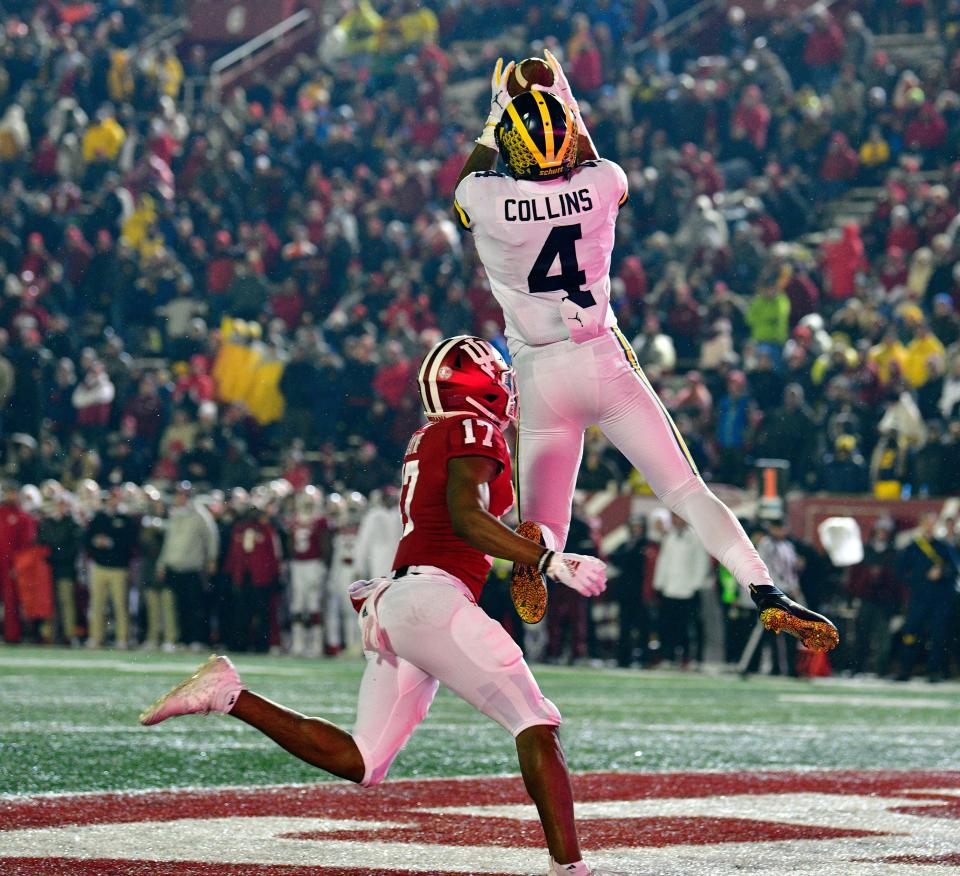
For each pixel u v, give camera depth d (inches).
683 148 3272.6
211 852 663.1
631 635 2561.5
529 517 708.0
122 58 3939.5
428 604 555.5
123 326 3339.1
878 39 3713.1
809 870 636.1
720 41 3823.8
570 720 1455.5
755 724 1454.2
